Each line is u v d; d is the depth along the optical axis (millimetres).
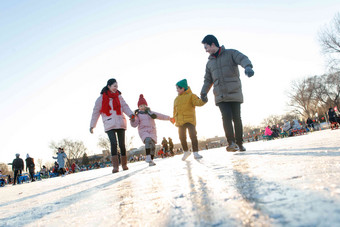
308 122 24672
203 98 4523
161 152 20703
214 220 631
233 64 4500
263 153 2719
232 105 4551
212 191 1027
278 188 850
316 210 554
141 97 5504
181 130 4801
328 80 41938
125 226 745
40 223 1021
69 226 876
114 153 5047
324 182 822
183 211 790
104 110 5141
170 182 1568
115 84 5328
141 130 5309
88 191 1979
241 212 653
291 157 1813
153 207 941
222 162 2389
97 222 863
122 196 1378
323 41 31172
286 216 552
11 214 1438
